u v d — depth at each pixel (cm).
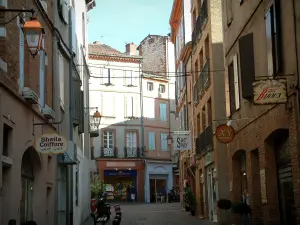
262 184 1556
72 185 2106
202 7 2625
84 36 3109
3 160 1151
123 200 5400
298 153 1202
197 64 2997
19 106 1298
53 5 1797
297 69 1192
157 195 5541
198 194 2989
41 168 1555
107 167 5331
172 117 5891
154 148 5650
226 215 2253
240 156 1984
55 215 1744
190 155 3397
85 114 3036
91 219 2892
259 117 1569
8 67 1219
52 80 1767
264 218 1548
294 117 1219
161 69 5981
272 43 1372
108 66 5400
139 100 5562
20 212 1386
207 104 2581
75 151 1938
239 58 1778
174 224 2438
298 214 1234
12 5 1265
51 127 1709
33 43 1066
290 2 1234
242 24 1741
